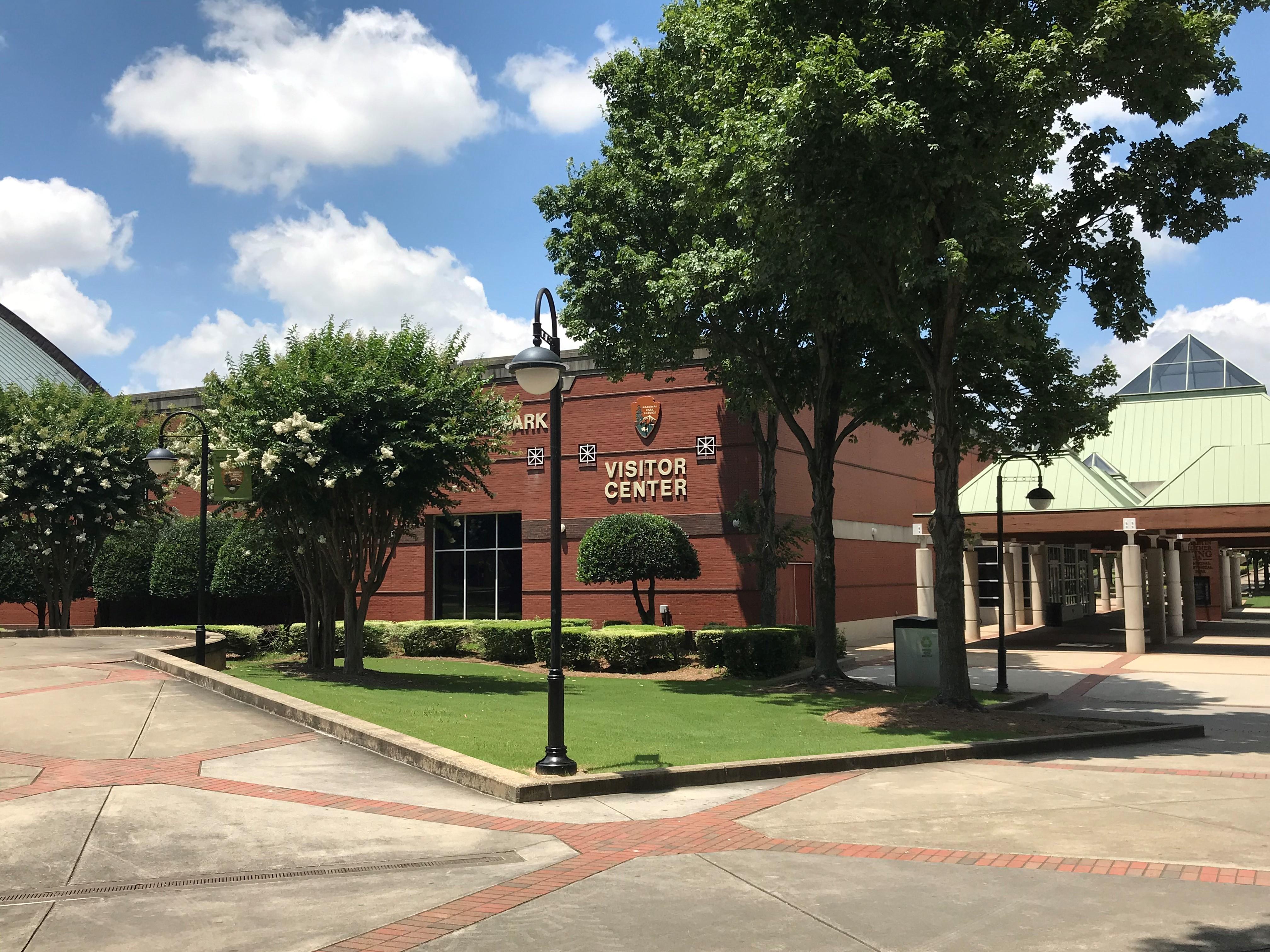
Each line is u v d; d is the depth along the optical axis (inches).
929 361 595.5
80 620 1348.4
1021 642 1284.4
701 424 1085.8
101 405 1094.4
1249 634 1460.4
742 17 542.6
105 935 211.3
